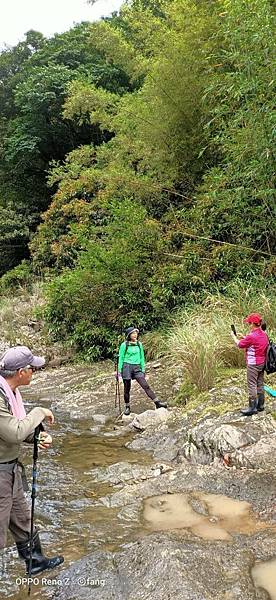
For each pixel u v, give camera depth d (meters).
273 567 3.77
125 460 6.48
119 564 3.86
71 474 6.10
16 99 25.84
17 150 25.39
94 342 14.04
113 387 10.43
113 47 16.28
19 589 3.76
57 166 20.72
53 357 14.65
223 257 11.88
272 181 9.02
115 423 8.30
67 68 24.97
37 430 3.80
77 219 18.05
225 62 11.06
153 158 13.77
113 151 16.42
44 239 20.48
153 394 8.54
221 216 12.24
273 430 5.99
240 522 4.54
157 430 7.29
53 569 3.96
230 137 10.17
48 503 5.25
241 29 8.23
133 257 13.28
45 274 20.19
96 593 3.59
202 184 13.52
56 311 15.23
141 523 4.65
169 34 13.10
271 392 7.03
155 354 11.73
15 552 4.32
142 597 3.45
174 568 3.62
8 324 17.52
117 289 13.46
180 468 5.86
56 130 25.39
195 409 7.43
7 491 3.51
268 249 11.13
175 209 13.91
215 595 3.40
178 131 13.13
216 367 8.50
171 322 12.17
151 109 13.51
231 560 3.80
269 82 8.14
